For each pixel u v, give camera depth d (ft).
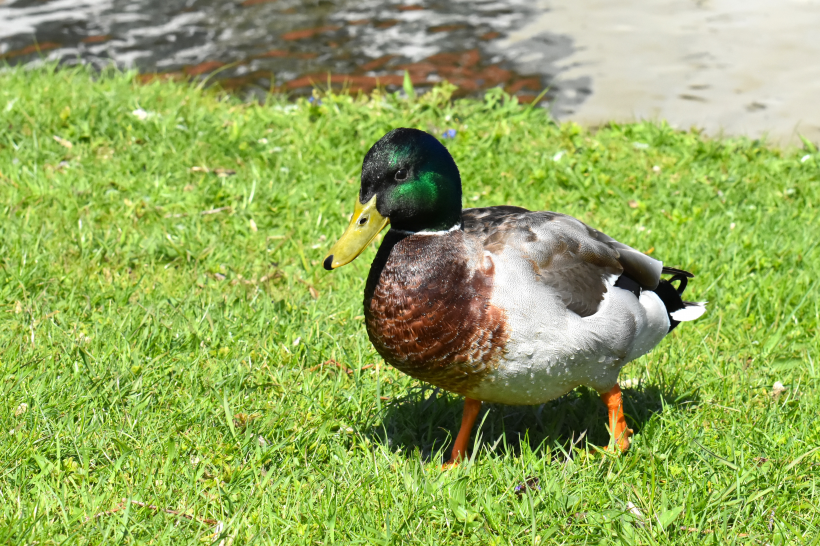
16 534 10.38
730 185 22.52
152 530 10.80
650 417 13.74
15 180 20.56
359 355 14.74
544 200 21.44
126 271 17.39
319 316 16.20
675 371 15.06
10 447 11.95
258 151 23.24
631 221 20.68
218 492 11.43
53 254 17.62
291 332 15.56
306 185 21.48
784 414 13.57
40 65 29.81
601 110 28.68
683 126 27.53
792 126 27.53
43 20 36.04
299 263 18.31
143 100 25.63
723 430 13.34
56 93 25.48
